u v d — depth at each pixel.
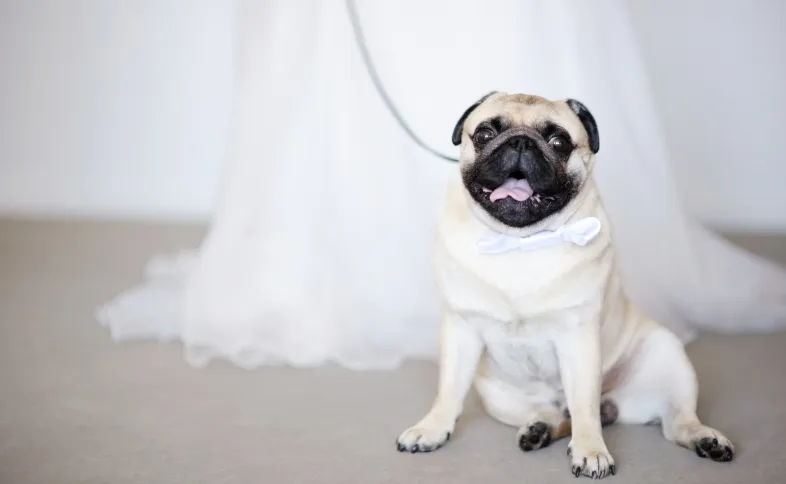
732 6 5.91
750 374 2.95
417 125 3.27
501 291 2.19
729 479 2.10
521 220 2.11
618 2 3.37
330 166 3.29
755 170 6.07
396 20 3.26
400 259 3.24
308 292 3.26
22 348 3.30
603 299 2.22
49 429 2.46
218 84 6.61
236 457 2.26
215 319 3.18
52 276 4.62
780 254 5.00
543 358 2.31
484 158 2.10
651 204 3.33
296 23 3.31
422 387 2.87
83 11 6.60
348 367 3.09
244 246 3.31
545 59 3.21
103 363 3.12
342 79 3.27
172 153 6.72
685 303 3.41
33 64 6.66
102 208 6.76
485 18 3.21
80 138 6.73
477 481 2.11
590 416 2.20
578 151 2.16
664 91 6.03
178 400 2.72
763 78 5.96
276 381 2.93
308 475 2.14
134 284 4.41
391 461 2.23
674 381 2.39
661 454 2.27
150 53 6.62
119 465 2.21
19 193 6.74
